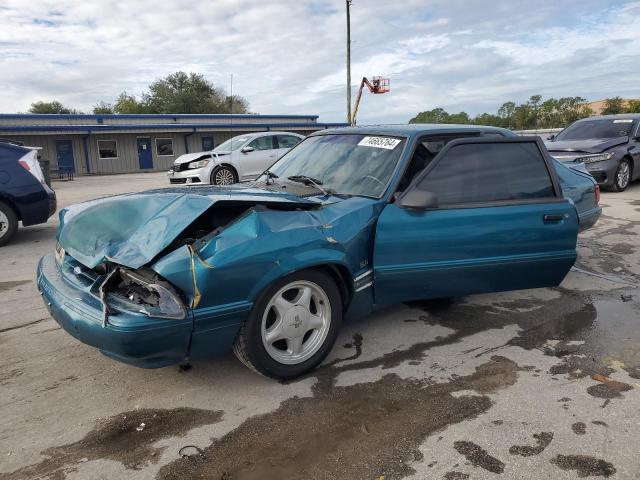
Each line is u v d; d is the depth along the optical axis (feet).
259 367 9.59
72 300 8.88
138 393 9.74
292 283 9.66
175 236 8.74
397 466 7.72
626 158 37.47
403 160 11.86
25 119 91.50
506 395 9.72
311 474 7.55
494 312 14.05
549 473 7.55
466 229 11.56
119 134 95.96
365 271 10.93
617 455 7.95
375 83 109.19
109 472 7.57
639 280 17.11
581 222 17.85
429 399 9.59
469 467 7.68
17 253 21.43
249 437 8.41
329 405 9.35
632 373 10.62
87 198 43.83
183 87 192.95
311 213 10.33
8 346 11.78
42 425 8.70
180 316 8.27
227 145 43.93
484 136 13.48
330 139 14.35
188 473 7.55
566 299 15.16
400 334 12.54
